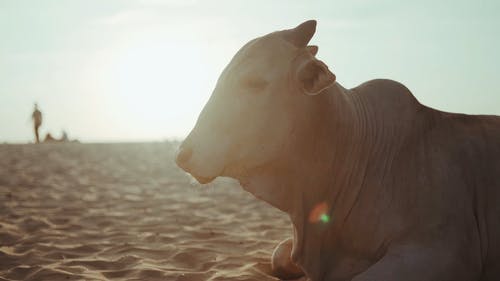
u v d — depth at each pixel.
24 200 8.51
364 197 3.22
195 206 8.22
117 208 7.93
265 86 3.13
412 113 3.38
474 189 3.14
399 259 2.93
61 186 10.50
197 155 3.10
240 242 5.63
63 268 4.70
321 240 3.33
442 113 3.45
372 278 2.87
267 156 3.16
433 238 2.97
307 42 3.27
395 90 3.47
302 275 4.29
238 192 9.78
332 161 3.25
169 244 5.56
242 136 3.12
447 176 3.12
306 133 3.20
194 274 4.48
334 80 2.92
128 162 17.08
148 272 4.53
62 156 19.09
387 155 3.28
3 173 12.63
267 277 4.40
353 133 3.29
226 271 4.59
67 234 6.05
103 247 5.44
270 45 3.19
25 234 6.02
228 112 3.12
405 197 3.13
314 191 3.29
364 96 3.47
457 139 3.27
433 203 3.05
